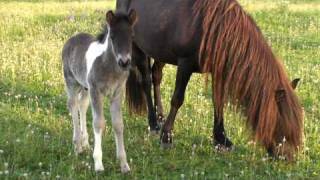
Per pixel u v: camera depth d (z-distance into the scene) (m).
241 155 5.75
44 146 5.75
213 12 5.51
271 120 5.21
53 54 8.57
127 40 4.92
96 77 5.16
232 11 5.46
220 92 5.50
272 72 5.30
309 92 7.46
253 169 5.49
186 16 5.74
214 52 5.45
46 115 6.55
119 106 5.30
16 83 7.47
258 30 5.48
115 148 5.82
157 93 6.66
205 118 6.57
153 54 6.20
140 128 6.43
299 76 8.01
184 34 5.71
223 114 6.02
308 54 9.36
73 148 5.75
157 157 5.68
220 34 5.43
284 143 5.27
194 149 5.84
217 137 5.92
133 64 6.46
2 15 12.53
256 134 5.30
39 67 8.02
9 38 10.02
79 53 5.42
